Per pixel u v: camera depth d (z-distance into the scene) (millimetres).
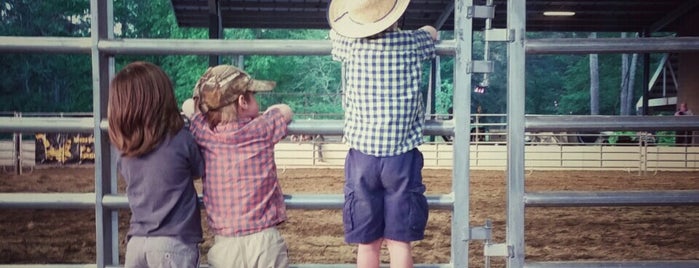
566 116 3156
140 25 46406
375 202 3037
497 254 3189
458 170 3150
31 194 3234
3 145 17391
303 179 14625
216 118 3045
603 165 18438
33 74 40781
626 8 24812
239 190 3020
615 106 47656
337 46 3143
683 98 25000
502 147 18031
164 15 46438
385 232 3041
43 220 9188
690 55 24562
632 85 42938
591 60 42312
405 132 3027
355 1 3031
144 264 2994
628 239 8398
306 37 48500
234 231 3002
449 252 7281
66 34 44625
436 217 9359
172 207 2953
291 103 44531
